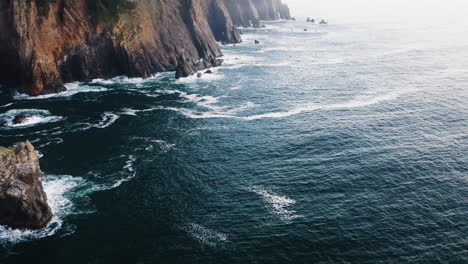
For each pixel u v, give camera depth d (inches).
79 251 1669.5
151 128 2935.5
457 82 4296.3
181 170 2346.2
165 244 1723.7
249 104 3526.1
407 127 3041.3
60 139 2699.3
